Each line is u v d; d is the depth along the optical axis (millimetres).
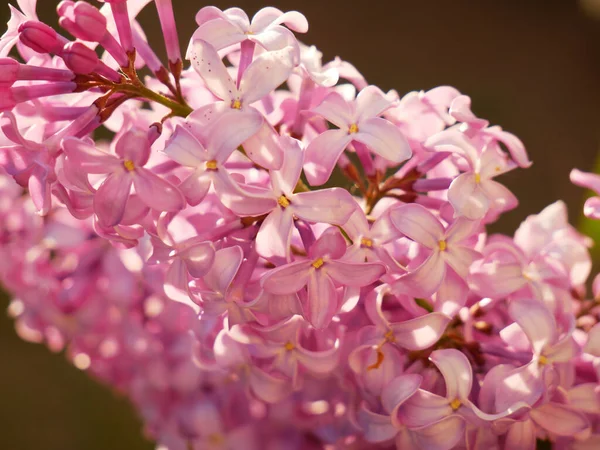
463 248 265
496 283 270
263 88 255
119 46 264
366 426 272
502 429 265
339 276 258
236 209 254
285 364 275
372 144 260
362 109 264
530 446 266
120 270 301
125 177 252
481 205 263
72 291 304
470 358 275
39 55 267
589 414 273
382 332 269
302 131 276
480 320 279
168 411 309
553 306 270
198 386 301
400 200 281
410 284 263
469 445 268
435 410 265
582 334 273
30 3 266
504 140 269
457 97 271
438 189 279
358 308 274
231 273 261
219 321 284
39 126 264
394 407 265
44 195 254
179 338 302
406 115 280
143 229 262
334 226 258
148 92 268
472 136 270
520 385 262
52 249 312
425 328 267
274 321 269
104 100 264
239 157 280
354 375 276
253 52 263
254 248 266
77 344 317
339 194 255
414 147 280
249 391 286
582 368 272
